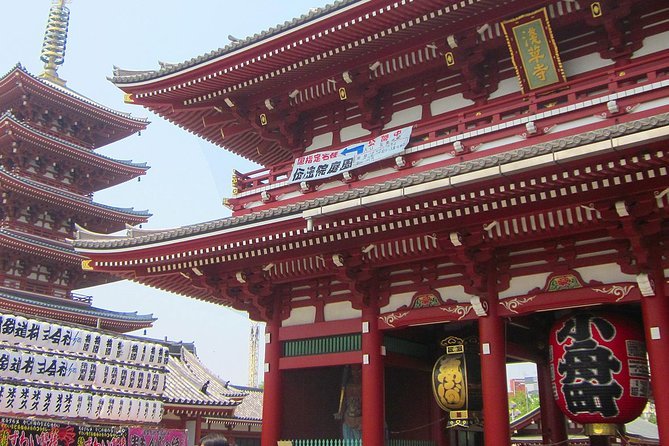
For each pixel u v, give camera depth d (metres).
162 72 17.89
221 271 16.83
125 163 49.06
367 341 15.10
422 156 15.58
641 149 10.10
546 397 18.27
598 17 13.73
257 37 16.12
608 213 11.73
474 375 14.99
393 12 14.59
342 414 16.91
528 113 14.25
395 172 15.94
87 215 46.62
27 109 45.16
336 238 14.45
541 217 12.54
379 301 15.41
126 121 49.25
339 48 16.02
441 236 13.39
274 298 17.11
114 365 19.14
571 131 13.44
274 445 15.99
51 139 43.94
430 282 14.73
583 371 12.88
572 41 15.02
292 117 18.36
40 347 17.27
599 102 13.21
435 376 15.28
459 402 14.87
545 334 17.69
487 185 11.52
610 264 12.67
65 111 46.69
